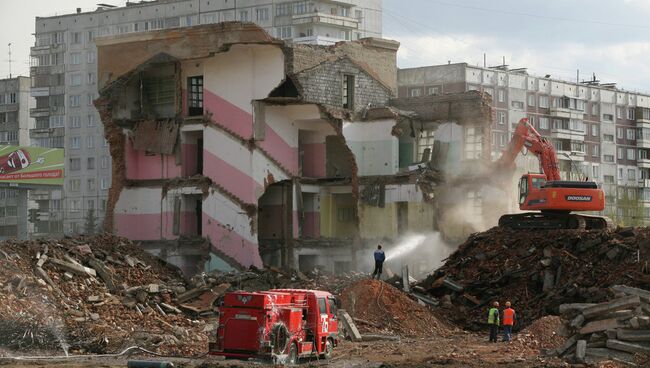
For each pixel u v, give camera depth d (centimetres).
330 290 4984
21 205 9631
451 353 3403
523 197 5062
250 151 5953
